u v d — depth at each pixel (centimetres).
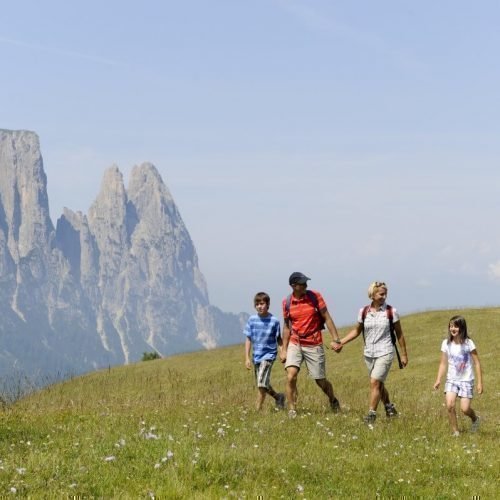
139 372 3947
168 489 817
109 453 1007
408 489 906
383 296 1477
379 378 1459
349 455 1078
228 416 1457
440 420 1545
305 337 1568
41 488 824
